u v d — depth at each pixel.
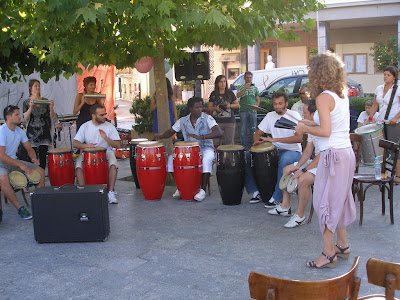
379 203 6.11
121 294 3.78
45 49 7.06
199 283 3.94
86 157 6.37
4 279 4.13
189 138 6.73
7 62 7.19
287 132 5.96
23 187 5.84
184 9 5.36
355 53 22.94
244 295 3.71
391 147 5.21
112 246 4.87
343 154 3.94
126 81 35.81
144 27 5.53
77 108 7.80
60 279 4.10
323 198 4.03
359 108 10.99
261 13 6.15
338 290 2.19
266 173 5.95
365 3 18.53
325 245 4.14
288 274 4.06
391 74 7.00
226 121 8.68
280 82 12.46
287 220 5.55
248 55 20.84
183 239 5.02
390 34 20.75
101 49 6.89
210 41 6.86
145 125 10.35
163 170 6.49
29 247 4.92
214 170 8.65
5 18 5.99
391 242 4.74
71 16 4.79
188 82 9.57
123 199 6.75
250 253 4.57
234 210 6.04
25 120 7.24
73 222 4.95
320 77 3.87
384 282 2.28
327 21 19.50
